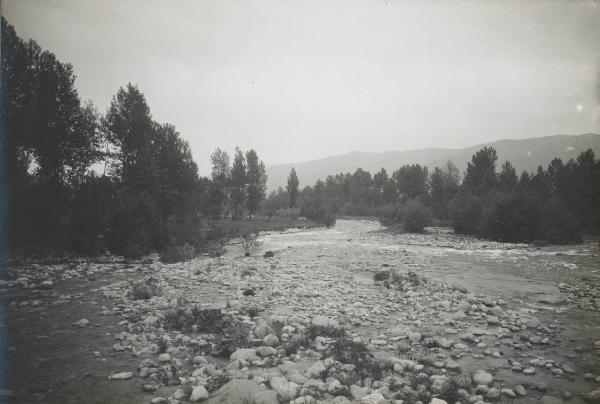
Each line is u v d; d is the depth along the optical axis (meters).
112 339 7.87
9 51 19.19
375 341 8.00
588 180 42.62
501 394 5.68
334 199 95.06
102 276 15.13
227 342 7.63
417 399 5.42
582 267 19.16
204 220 57.25
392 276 15.41
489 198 42.53
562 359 7.15
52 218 20.38
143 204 25.09
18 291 12.12
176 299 11.43
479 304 11.41
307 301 11.46
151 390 5.64
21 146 20.42
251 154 66.25
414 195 86.50
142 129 29.77
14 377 5.95
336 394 5.56
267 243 33.03
